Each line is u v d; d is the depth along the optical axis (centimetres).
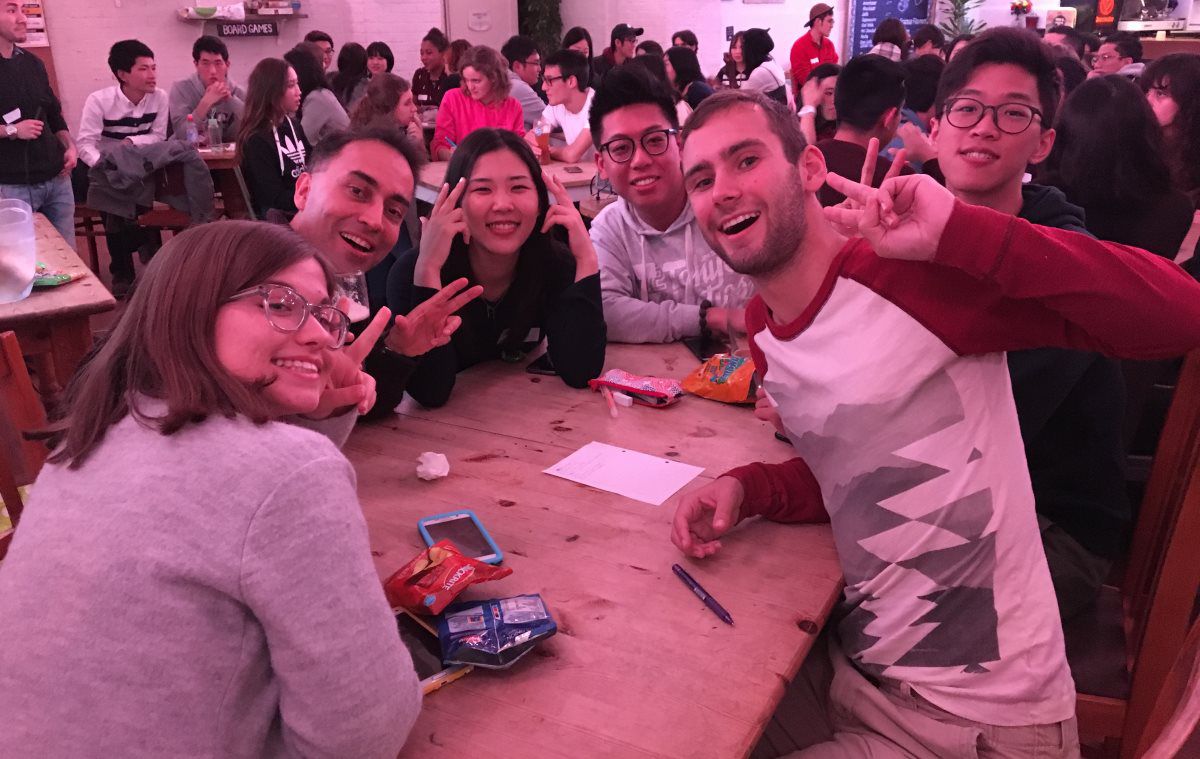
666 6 980
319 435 82
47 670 71
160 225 480
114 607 71
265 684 78
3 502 163
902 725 112
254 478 74
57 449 83
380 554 120
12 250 224
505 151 173
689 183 119
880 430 112
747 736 87
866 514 114
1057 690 110
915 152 300
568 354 180
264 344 81
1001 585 110
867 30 1068
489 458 150
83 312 227
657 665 98
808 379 118
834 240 117
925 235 98
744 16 1033
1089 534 144
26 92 388
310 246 88
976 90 152
